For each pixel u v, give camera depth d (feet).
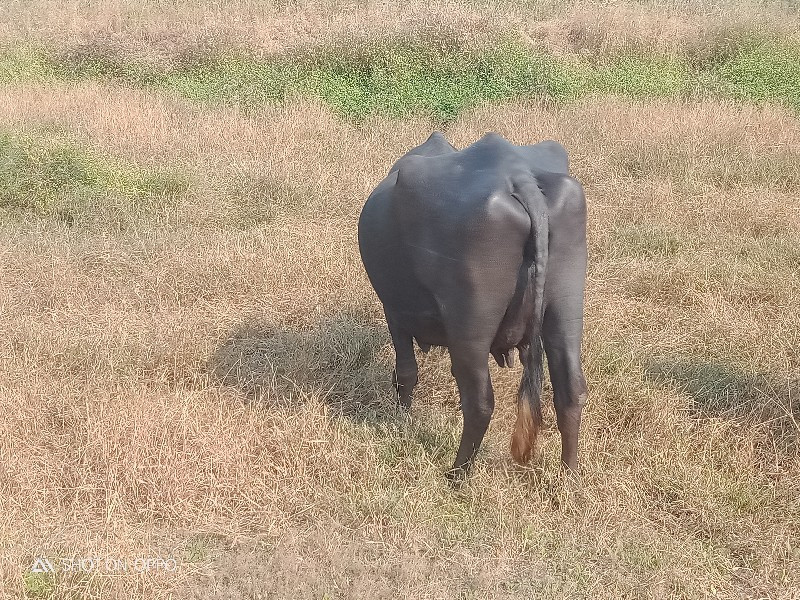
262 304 19.02
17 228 23.13
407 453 14.29
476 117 32.89
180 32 45.60
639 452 14.17
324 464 13.93
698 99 35.86
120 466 13.47
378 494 13.19
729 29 42.29
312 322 18.30
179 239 22.26
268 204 24.98
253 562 12.06
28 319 17.99
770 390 15.70
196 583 11.75
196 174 26.58
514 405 15.67
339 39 40.88
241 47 42.83
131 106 33.42
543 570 11.97
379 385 16.25
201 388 15.96
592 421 14.99
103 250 21.27
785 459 14.29
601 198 25.81
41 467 13.73
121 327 17.52
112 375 15.78
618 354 16.69
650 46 42.50
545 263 12.00
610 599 11.44
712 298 19.20
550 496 13.43
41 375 15.93
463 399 13.19
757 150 29.07
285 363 16.57
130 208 24.40
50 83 38.24
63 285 19.62
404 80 37.60
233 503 13.30
